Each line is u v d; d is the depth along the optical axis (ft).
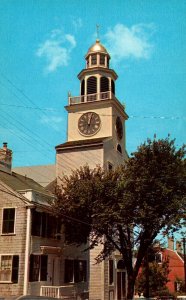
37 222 103.14
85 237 113.39
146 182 103.65
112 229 111.24
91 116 159.12
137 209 103.91
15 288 94.94
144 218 101.04
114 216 103.50
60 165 148.87
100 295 128.67
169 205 101.55
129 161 110.52
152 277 167.73
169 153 107.55
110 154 151.12
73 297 115.24
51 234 110.52
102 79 164.96
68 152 149.38
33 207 99.91
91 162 144.87
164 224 101.35
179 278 212.23
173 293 166.81
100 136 155.84
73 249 124.16
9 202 102.47
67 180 117.50
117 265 144.15
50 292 101.35
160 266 182.09
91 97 161.99
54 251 109.91
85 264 131.95
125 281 151.12
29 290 95.25
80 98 163.63
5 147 120.37
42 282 101.71
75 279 122.52
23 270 95.81
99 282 130.21
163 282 170.30
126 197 103.30
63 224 115.65
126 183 105.50
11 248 98.73
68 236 113.39
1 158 118.42
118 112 166.40
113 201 107.45
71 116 162.81
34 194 103.81
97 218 105.81
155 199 102.68
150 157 107.55
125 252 108.99
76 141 155.53
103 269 131.13
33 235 100.32
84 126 159.22
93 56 170.30
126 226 109.19
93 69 165.48
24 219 99.71
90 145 146.72
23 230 98.94
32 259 98.53
